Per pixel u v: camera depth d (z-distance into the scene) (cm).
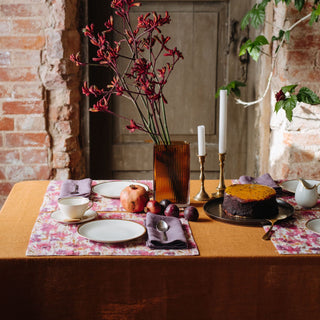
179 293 119
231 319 121
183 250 120
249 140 267
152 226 131
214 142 269
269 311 121
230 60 260
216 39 258
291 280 119
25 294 118
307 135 229
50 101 238
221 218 141
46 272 117
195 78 261
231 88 245
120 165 267
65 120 240
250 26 257
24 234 132
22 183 187
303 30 221
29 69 232
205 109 265
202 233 133
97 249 121
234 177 273
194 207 143
